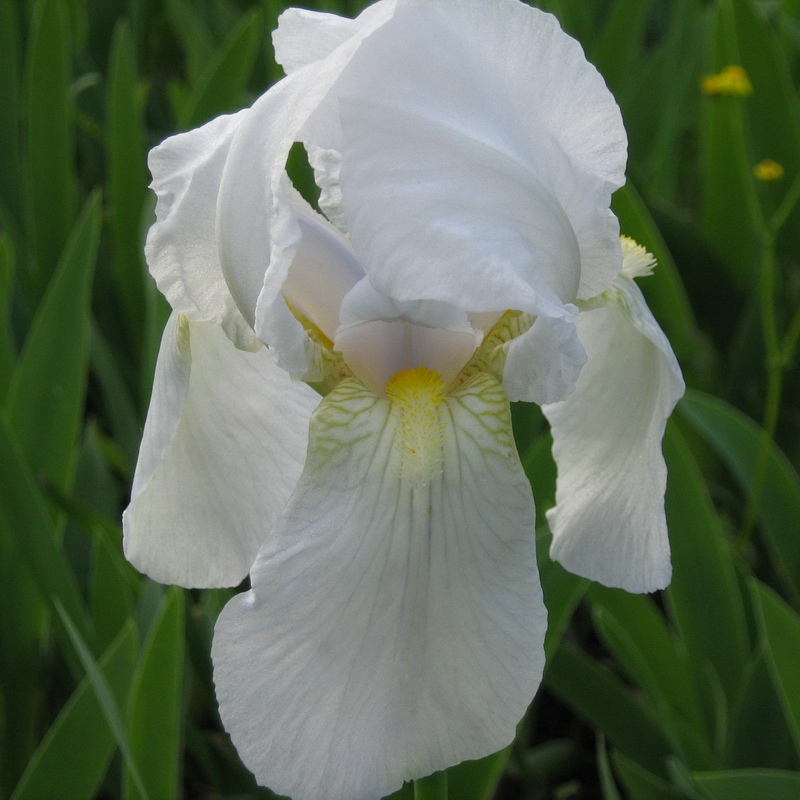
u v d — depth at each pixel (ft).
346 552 1.23
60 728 1.57
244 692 1.22
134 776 1.47
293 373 1.27
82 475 2.18
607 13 3.76
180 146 1.33
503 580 1.24
